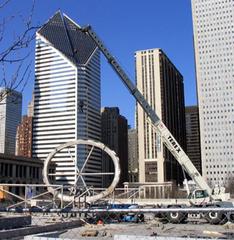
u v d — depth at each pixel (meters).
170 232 27.91
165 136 53.25
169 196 103.62
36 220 36.50
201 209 16.72
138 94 55.19
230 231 28.61
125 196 75.12
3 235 22.78
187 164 51.12
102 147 60.78
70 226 31.83
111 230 29.41
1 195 57.81
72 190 52.38
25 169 160.88
